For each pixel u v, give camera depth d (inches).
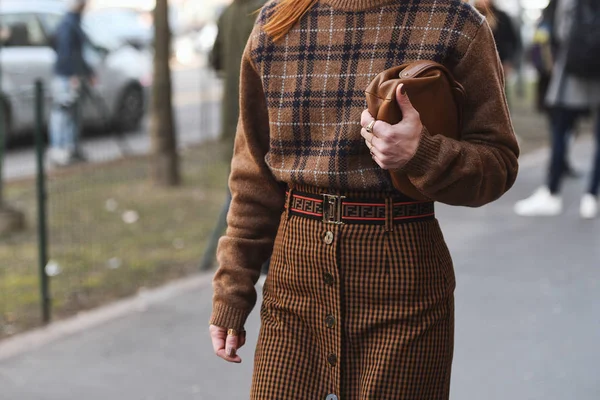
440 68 108.5
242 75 122.6
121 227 393.1
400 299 112.2
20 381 221.1
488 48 112.3
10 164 470.3
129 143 624.7
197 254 344.8
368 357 113.5
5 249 357.7
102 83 649.0
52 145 480.1
